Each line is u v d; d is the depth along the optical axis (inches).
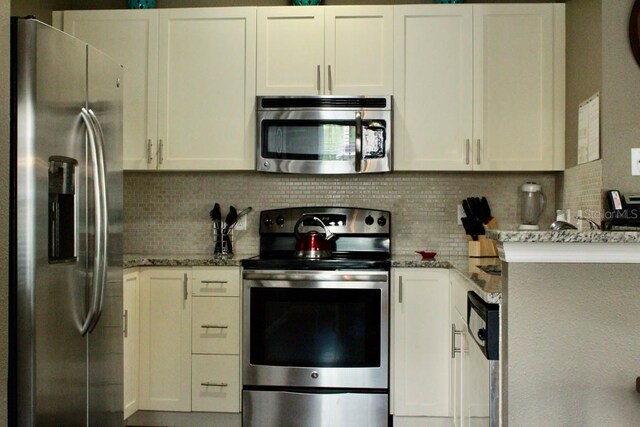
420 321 109.7
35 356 62.8
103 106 79.7
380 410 108.7
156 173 134.1
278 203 132.6
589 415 58.2
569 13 114.7
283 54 120.6
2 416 55.3
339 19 120.2
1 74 56.1
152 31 122.3
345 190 131.6
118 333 84.6
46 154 64.4
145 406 112.4
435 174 130.0
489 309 63.4
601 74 96.3
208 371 111.6
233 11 121.4
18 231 61.9
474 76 118.4
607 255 57.6
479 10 118.5
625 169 95.1
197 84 122.0
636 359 57.8
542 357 58.6
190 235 133.8
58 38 67.4
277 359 110.0
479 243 116.3
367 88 119.6
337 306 109.4
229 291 111.5
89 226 74.4
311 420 109.1
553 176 126.9
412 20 119.5
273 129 119.2
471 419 76.5
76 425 71.9
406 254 130.3
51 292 65.7
